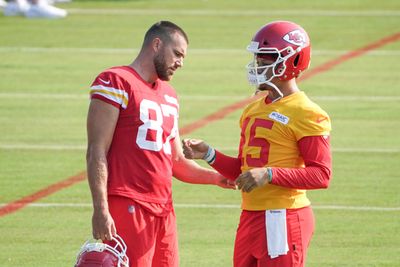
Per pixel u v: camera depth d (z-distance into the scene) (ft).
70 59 156.04
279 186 55.93
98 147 56.13
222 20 183.32
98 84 56.85
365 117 124.16
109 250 54.60
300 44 56.44
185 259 77.00
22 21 184.55
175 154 62.59
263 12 190.29
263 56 56.75
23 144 113.19
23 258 77.36
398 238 82.28
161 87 59.67
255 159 56.95
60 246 80.48
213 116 124.88
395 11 190.49
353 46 163.94
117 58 156.25
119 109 57.00
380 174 101.50
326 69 149.28
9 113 126.62
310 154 55.57
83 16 188.65
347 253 78.48
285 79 56.90
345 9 192.65
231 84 140.87
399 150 110.22
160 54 58.03
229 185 63.62
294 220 56.13
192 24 180.04
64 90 138.62
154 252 59.16
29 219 87.51
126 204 56.90
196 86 139.64
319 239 82.02
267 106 57.16
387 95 134.82
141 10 194.08
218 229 84.74
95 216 54.95
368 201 92.68
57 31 175.83
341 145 112.37
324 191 95.81
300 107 56.08
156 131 57.82
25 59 156.15
